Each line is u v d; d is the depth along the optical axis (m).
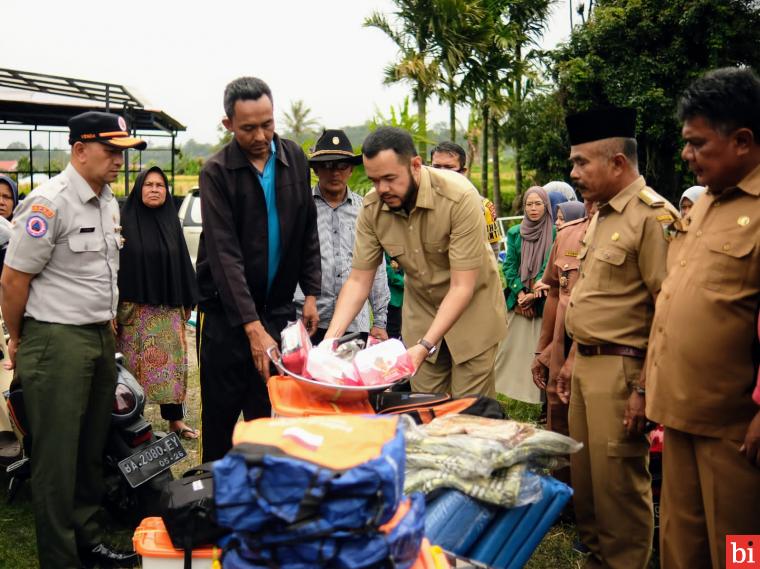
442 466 2.35
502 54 17.34
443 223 3.17
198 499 2.59
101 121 3.18
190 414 5.77
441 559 2.10
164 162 22.94
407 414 2.68
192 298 5.03
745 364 2.38
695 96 2.35
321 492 1.72
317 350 2.63
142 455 3.59
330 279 4.44
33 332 3.17
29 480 4.41
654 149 17.27
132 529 3.80
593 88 17.72
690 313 2.43
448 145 5.09
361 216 3.38
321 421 2.00
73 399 3.17
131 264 4.79
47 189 3.14
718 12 16.08
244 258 3.44
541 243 5.25
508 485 2.31
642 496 3.02
